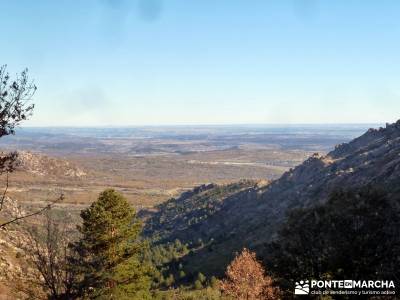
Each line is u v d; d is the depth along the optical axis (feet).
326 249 75.10
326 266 75.66
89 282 65.46
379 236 74.18
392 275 69.97
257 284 136.77
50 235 58.49
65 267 59.52
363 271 73.31
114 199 111.86
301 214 83.30
